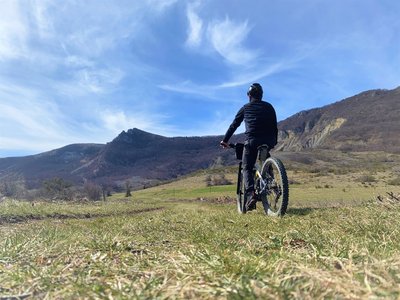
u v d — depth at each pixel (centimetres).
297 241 436
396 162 16512
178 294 214
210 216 792
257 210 917
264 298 197
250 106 848
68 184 6062
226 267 271
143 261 333
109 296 218
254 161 845
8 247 393
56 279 273
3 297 241
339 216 660
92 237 472
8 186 4978
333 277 212
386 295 183
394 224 504
